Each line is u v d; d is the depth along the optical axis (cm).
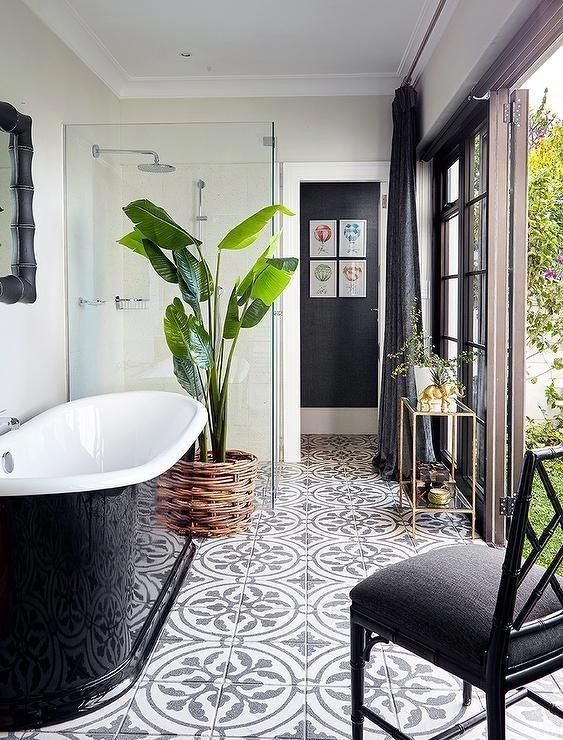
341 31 413
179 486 361
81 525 217
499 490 343
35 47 355
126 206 373
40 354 365
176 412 371
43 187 367
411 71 463
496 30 274
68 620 216
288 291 517
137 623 240
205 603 284
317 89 504
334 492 444
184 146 392
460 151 408
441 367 373
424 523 383
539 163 304
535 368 311
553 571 149
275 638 255
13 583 212
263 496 407
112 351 404
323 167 509
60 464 338
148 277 400
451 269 458
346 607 279
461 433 430
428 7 376
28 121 327
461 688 224
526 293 309
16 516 211
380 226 529
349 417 629
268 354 399
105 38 423
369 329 625
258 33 416
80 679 217
